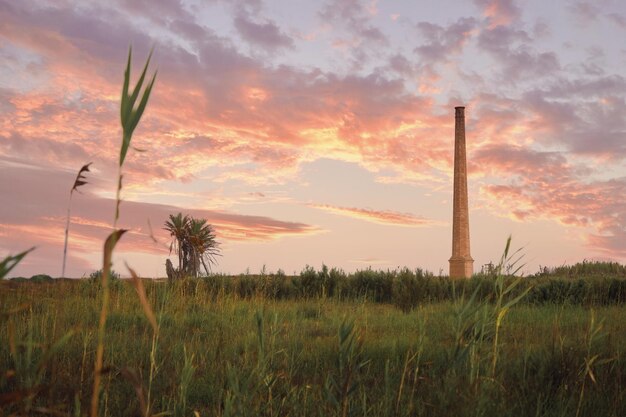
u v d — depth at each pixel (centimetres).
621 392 393
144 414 144
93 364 509
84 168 161
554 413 362
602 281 1364
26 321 661
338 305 1230
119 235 127
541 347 524
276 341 666
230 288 1491
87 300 980
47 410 149
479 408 298
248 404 322
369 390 454
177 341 676
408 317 991
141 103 129
